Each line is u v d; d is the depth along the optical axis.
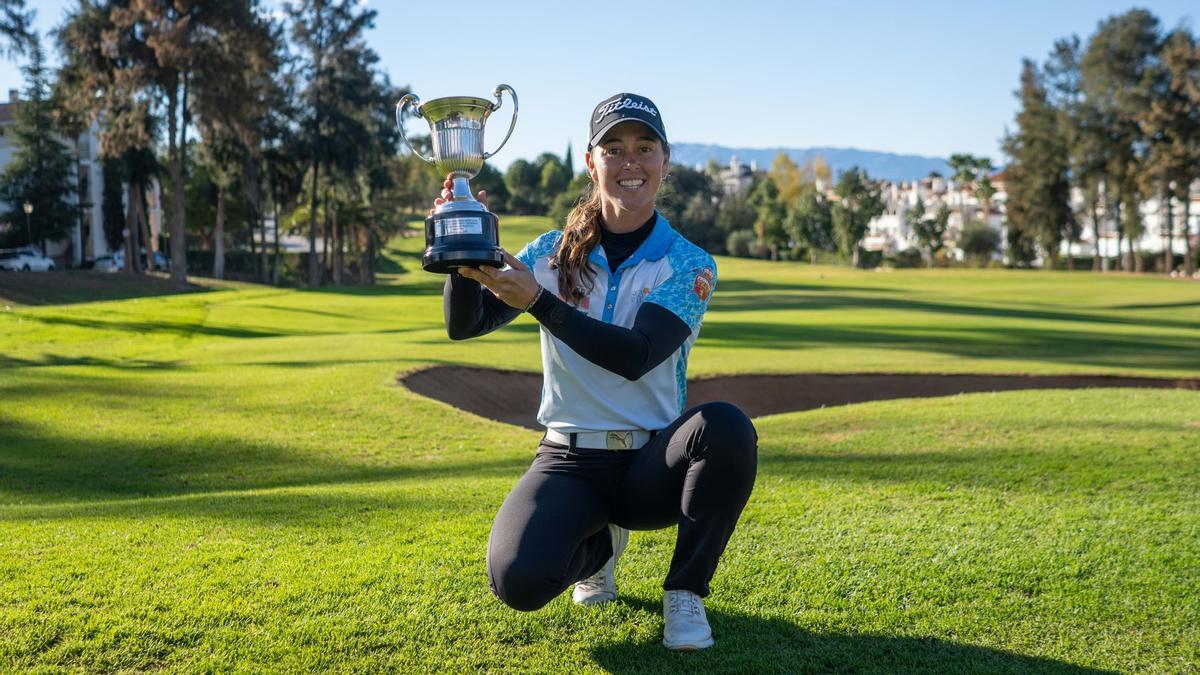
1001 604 3.42
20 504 6.30
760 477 5.99
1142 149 67.50
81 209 57.25
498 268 2.53
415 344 16.89
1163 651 3.02
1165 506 4.92
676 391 3.06
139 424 9.53
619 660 2.93
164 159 59.88
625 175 2.90
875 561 3.92
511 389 13.09
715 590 3.58
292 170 53.84
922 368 14.90
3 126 62.03
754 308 34.03
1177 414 8.46
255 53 42.06
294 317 25.72
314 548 4.15
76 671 2.81
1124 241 104.12
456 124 2.59
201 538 4.36
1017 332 23.31
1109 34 66.75
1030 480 5.73
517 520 2.79
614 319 2.94
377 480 6.96
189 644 3.02
